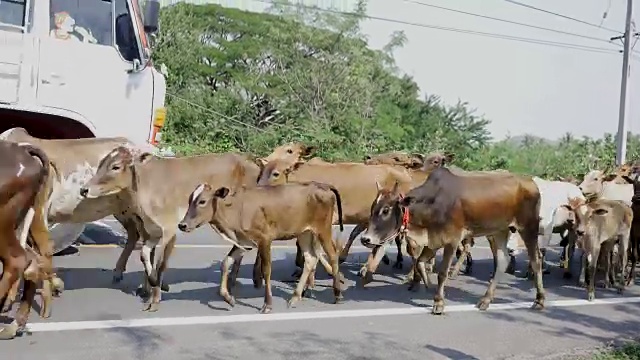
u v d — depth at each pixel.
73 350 6.25
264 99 32.09
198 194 7.57
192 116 29.66
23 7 9.33
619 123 25.52
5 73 9.20
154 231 8.12
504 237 8.91
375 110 35.25
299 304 8.39
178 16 32.59
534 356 6.68
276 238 8.00
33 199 6.53
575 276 11.41
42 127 10.12
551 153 40.22
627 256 10.90
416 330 7.47
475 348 6.89
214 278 9.62
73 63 9.65
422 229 8.49
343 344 6.82
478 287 10.08
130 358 6.12
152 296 7.80
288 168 9.37
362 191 9.79
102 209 8.36
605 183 13.31
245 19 33.66
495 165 35.66
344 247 10.84
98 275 9.38
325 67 33.25
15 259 6.33
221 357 6.27
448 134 38.00
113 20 10.00
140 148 8.80
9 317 7.09
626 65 25.34
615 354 6.79
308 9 35.69
